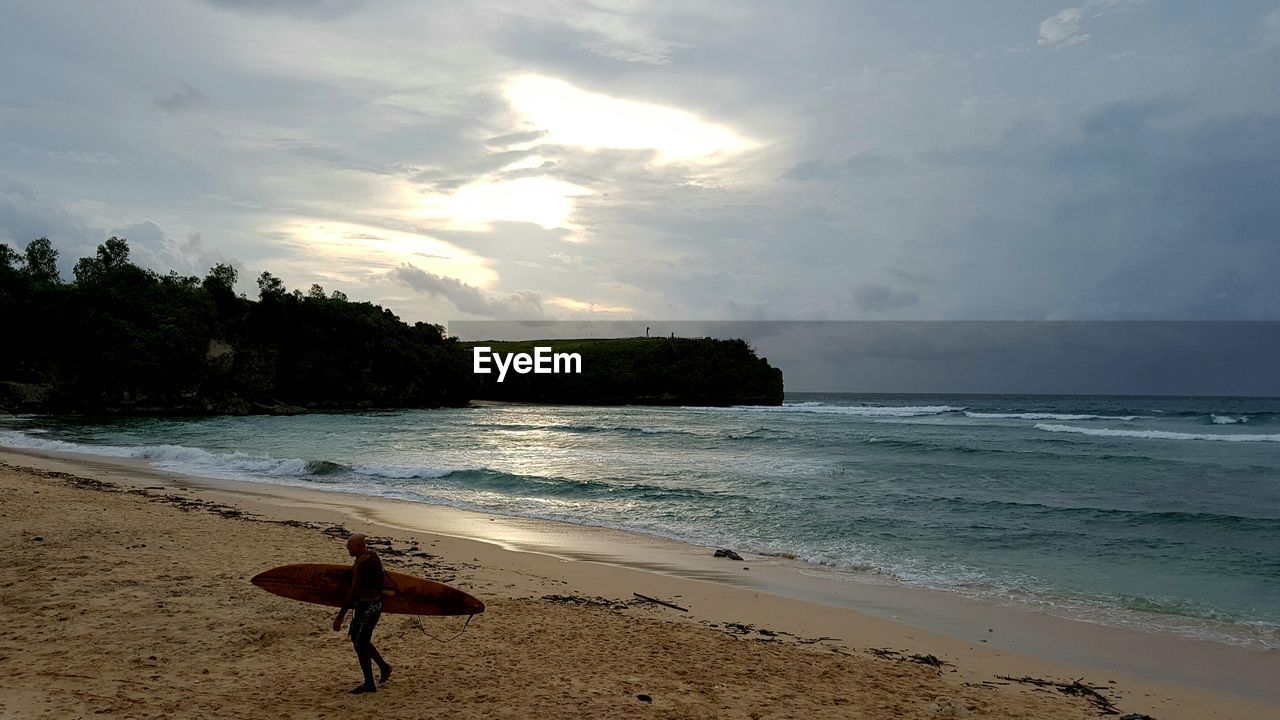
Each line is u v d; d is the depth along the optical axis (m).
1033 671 9.76
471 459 36.56
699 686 8.20
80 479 24.22
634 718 7.09
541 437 51.19
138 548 13.21
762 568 15.29
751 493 25.27
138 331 75.12
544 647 9.27
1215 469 31.66
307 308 93.94
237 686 7.34
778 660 9.43
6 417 64.38
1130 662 10.20
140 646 8.32
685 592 13.06
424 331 124.81
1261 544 17.69
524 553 15.73
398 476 28.73
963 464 33.56
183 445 41.66
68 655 7.86
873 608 12.53
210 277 86.69
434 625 9.89
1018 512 21.62
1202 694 9.06
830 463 34.28
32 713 6.25
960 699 8.41
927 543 17.86
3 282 72.81
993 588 14.04
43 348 72.31
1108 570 15.42
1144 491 26.05
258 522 17.34
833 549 17.25
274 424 63.59
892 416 78.50
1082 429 55.28
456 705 7.16
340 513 20.23
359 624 7.37
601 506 22.69
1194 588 14.13
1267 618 12.30
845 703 8.02
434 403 115.00
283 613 9.82
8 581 10.64
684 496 24.25
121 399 74.19
